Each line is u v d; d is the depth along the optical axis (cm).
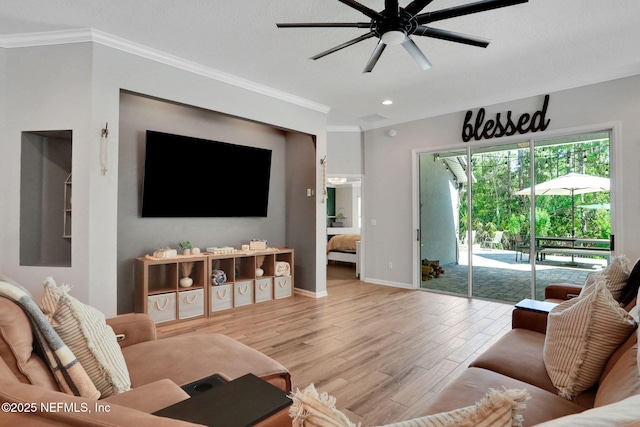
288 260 506
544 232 445
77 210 302
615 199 389
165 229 415
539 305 233
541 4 258
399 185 578
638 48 330
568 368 152
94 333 140
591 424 47
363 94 457
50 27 294
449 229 529
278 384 172
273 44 322
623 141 384
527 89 439
